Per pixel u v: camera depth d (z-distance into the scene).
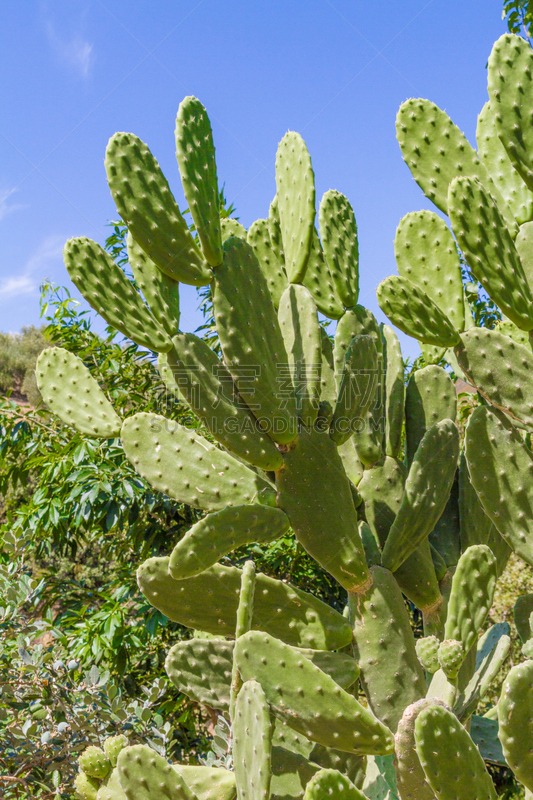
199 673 2.07
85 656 2.95
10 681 2.36
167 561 2.05
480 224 2.03
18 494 4.70
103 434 2.19
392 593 2.06
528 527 2.01
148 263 2.09
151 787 1.89
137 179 2.02
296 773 1.94
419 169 2.23
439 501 2.10
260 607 2.04
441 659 1.87
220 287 2.02
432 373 2.34
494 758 2.13
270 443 2.04
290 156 2.23
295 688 1.84
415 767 1.82
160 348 2.04
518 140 2.08
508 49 2.10
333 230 2.32
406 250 2.25
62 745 2.27
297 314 2.15
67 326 3.74
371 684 2.02
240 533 1.98
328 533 2.04
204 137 2.07
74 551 3.90
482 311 3.40
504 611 3.93
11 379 16.45
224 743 2.21
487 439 2.03
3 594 2.55
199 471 2.10
